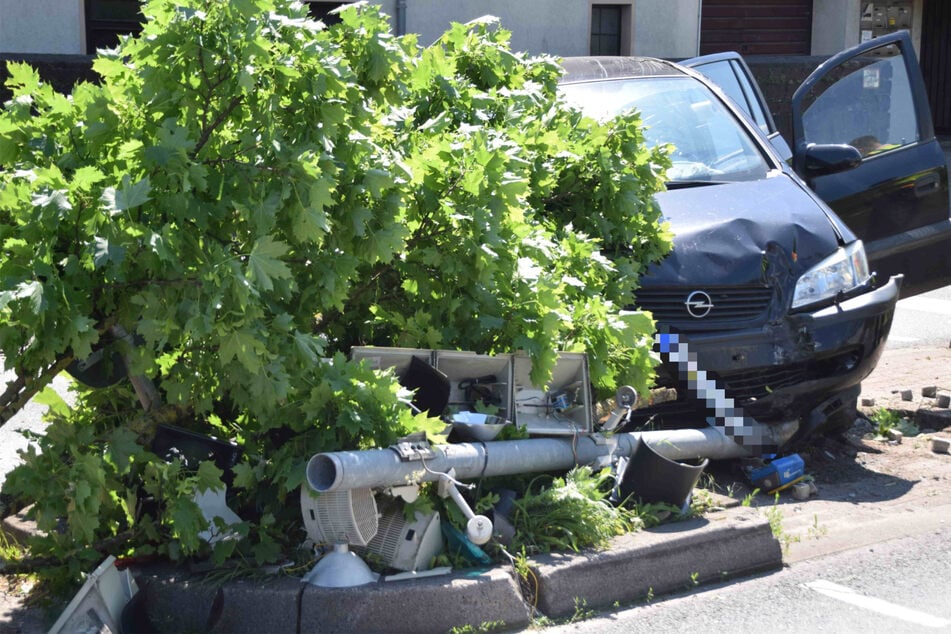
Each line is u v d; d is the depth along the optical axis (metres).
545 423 5.81
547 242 6.14
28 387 5.15
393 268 6.00
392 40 5.66
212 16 4.90
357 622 4.65
